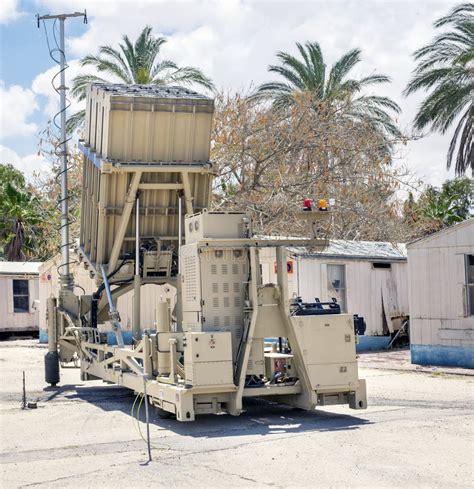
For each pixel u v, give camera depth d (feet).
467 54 102.73
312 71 116.88
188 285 38.19
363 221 99.60
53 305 55.62
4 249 155.22
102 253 48.98
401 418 37.11
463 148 112.47
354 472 25.98
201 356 35.12
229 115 94.38
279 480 25.21
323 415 38.47
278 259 37.58
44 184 98.02
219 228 38.04
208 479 25.57
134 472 26.91
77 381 58.29
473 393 47.01
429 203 132.05
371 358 72.84
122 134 44.70
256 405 42.27
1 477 26.78
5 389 53.57
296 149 95.76
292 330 36.86
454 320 63.62
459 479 24.80
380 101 116.16
